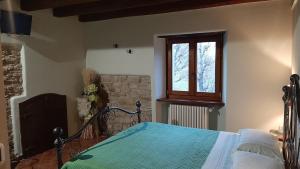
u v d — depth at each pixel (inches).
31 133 152.2
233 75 143.0
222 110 155.6
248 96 140.4
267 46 133.8
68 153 153.3
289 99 88.4
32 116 152.6
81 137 181.0
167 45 177.6
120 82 183.9
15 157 143.3
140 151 93.8
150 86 171.8
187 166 80.9
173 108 167.9
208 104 157.6
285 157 88.7
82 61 193.6
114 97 187.8
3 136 34.7
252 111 140.1
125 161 84.7
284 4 128.5
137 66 175.3
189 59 169.8
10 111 142.1
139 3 136.8
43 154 154.4
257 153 78.5
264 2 132.3
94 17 181.5
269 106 136.2
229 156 87.8
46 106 161.5
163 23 161.8
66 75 179.8
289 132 83.4
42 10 159.0
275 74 133.5
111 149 95.9
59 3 134.3
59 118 171.5
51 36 166.4
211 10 145.9
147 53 170.2
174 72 177.0
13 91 144.4
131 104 181.2
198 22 150.4
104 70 190.2
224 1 136.7
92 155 89.8
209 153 91.4
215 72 161.8
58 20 171.5
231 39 141.9
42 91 161.3
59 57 173.5
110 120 189.3
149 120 174.9
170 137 110.0
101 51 189.6
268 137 92.2
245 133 97.6
